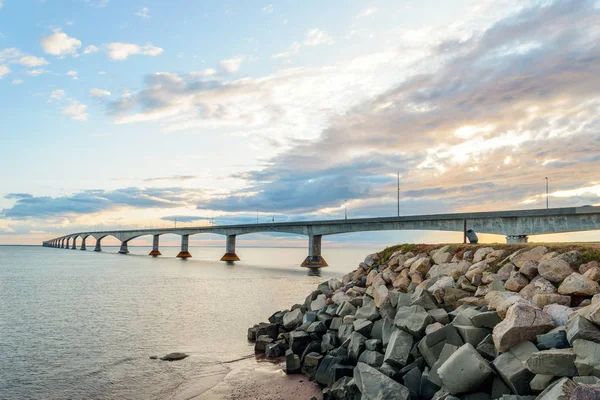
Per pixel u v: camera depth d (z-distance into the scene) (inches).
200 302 1584.6
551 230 2359.7
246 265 4817.9
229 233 5999.0
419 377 465.7
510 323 401.1
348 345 627.8
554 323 406.6
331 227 4252.0
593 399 257.6
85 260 5821.9
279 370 689.6
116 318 1236.5
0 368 738.8
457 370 393.7
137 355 820.6
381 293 719.1
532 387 343.0
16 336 1000.9
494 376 382.9
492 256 705.6
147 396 597.0
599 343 333.4
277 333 896.3
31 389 632.4
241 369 708.0
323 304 904.9
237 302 1583.4
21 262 5147.6
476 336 454.0
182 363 759.1
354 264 5516.7
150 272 3425.2
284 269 4023.1
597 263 546.6
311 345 706.2
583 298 486.9
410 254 914.7
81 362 773.9
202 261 5831.7
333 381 564.7
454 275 709.3
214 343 916.0
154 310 1385.3
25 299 1701.5
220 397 578.9
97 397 597.9
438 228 3080.7
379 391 431.8
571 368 330.6
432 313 566.9
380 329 624.1
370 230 3799.2
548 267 553.0
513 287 571.2
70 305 1519.4
